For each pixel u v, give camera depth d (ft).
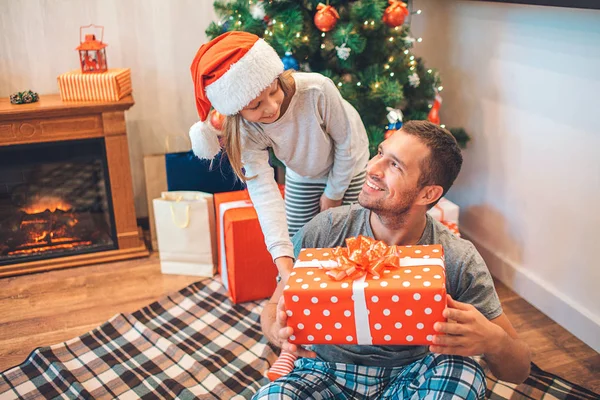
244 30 7.88
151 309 7.99
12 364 7.04
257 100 5.09
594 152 6.68
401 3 7.91
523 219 7.98
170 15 9.57
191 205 8.49
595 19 6.39
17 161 8.77
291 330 4.11
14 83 9.34
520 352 4.35
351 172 6.32
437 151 4.33
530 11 7.29
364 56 8.24
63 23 9.24
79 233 9.42
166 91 9.95
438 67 9.39
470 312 4.01
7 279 8.89
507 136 8.07
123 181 9.09
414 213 4.53
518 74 7.68
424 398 4.20
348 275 4.02
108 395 6.44
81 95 8.69
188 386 6.56
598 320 6.95
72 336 7.55
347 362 4.69
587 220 6.92
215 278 8.80
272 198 5.56
